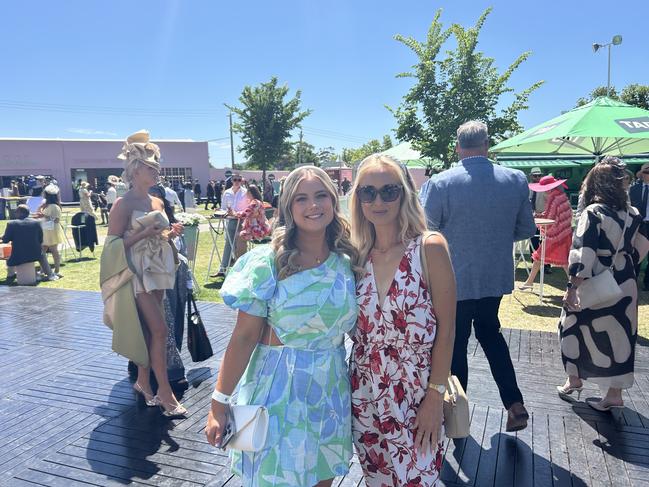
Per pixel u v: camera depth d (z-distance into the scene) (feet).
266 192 72.59
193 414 11.51
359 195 6.15
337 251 6.24
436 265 5.82
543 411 11.19
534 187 22.39
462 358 9.92
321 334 5.90
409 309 5.82
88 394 12.67
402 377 5.94
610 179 10.10
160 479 9.04
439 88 43.80
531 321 18.78
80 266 33.37
